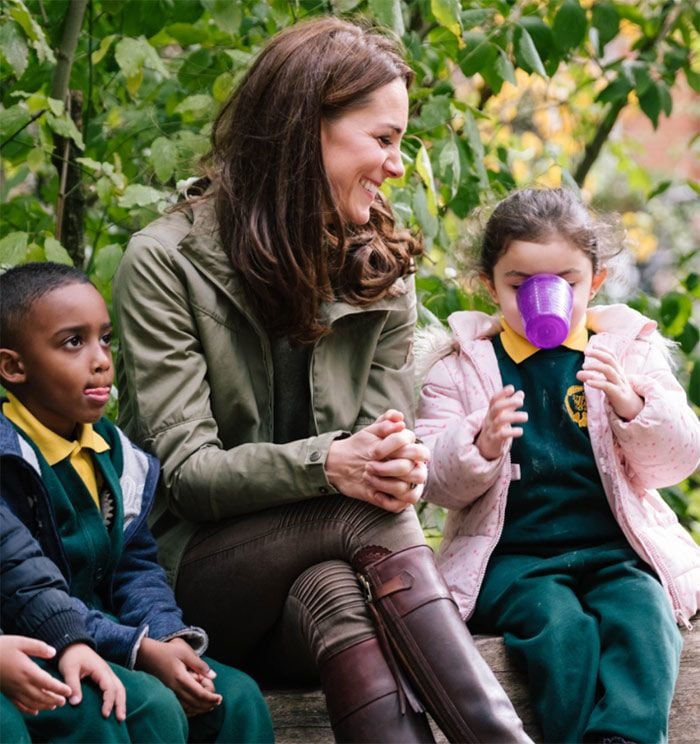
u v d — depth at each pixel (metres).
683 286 4.34
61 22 3.84
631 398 2.88
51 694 2.13
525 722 2.75
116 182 3.47
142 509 2.58
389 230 3.01
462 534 2.99
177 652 2.42
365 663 2.41
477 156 3.78
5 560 2.29
